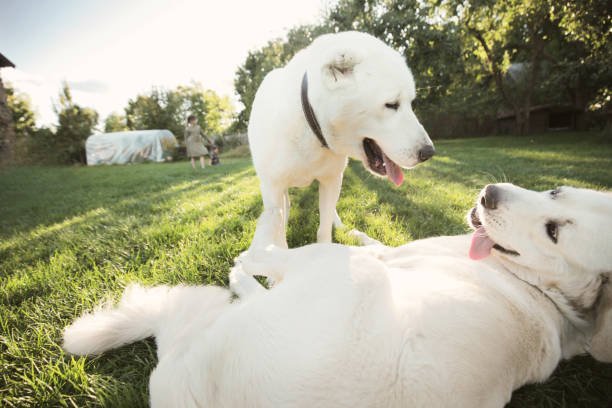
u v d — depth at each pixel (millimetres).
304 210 3922
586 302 1507
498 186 1726
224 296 1705
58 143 21828
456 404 1039
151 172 10828
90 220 4219
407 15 20547
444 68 21688
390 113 1969
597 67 17719
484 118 29547
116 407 1392
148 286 1975
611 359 1343
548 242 1537
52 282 2402
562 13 13852
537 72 23062
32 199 6711
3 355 1674
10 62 18953
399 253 2084
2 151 19156
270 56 31000
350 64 1903
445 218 3561
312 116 2004
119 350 1716
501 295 1452
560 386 1535
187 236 3150
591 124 23156
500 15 18625
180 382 1135
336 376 1008
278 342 1098
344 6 23188
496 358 1193
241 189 5648
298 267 1676
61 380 1528
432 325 1174
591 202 1505
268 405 1011
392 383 1021
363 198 4461
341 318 1128
